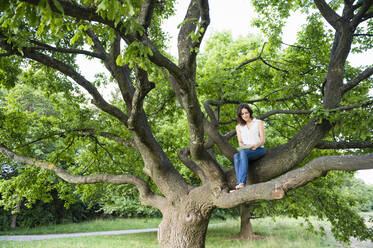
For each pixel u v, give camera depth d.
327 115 3.64
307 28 6.86
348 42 4.19
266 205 10.77
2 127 7.11
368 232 8.51
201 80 7.24
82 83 5.34
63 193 8.39
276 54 7.82
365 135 3.28
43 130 7.31
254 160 4.36
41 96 18.41
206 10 3.22
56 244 11.20
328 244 11.18
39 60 4.94
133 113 4.34
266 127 9.95
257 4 7.04
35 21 1.88
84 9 2.37
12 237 14.38
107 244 11.29
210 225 19.77
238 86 7.11
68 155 8.05
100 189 9.52
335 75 4.26
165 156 5.82
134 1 2.15
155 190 10.13
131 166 8.95
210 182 4.69
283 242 11.27
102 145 8.48
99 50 6.09
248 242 11.66
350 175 9.79
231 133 5.59
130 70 7.04
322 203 9.10
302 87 7.07
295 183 3.02
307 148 4.04
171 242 5.09
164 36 7.55
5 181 7.81
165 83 5.57
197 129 3.87
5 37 3.56
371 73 4.20
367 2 3.95
